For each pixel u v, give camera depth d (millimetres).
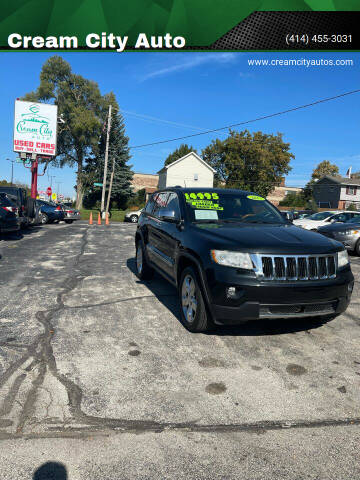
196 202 4688
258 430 2201
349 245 10195
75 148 49344
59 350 3283
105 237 13812
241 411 2393
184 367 3008
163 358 3172
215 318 3363
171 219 4508
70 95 48406
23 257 8438
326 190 51156
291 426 2246
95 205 52094
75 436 2098
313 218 14859
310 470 1877
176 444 2059
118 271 7090
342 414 2385
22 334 3646
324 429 2223
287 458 1963
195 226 4148
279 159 46562
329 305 3453
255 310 3195
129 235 15047
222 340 3607
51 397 2498
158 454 1975
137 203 51531
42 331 3746
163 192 5801
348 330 3973
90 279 6293
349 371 3004
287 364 3107
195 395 2578
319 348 3465
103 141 48562
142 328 3912
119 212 45531
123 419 2273
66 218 22141
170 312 4500
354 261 9344
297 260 3291
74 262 8016
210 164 56250
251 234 3668
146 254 5844
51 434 2107
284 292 3195
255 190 46406
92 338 3596
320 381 2822
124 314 4379
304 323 4145
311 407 2457
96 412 2336
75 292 5379
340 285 3414
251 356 3250
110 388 2643
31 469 1839
